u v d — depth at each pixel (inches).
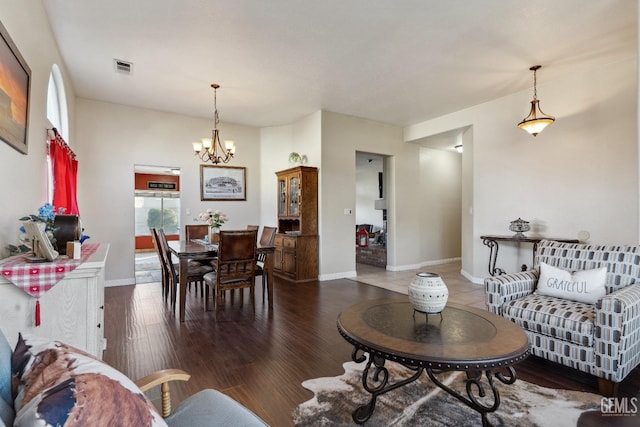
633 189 134.9
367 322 70.9
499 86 165.6
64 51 128.7
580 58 136.2
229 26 112.0
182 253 128.1
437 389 78.1
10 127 72.0
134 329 118.1
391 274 227.8
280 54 131.8
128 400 27.1
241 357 95.9
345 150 215.2
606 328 74.9
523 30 114.8
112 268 191.6
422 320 72.1
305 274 203.3
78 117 182.2
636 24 110.8
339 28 113.4
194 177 218.5
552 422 65.5
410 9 102.8
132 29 113.5
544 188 163.2
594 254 98.0
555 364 91.5
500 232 181.9
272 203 239.0
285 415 68.2
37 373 28.0
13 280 60.0
